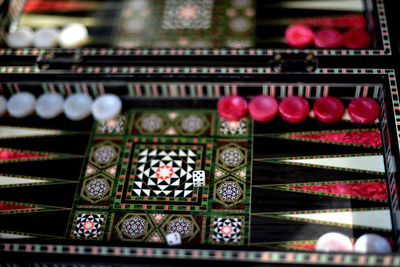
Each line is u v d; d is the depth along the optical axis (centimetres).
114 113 97
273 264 84
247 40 103
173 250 86
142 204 92
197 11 106
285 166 93
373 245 87
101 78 96
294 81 94
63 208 92
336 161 93
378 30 97
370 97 95
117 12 107
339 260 83
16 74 97
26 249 86
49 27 105
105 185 93
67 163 95
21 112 97
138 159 94
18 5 106
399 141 89
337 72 94
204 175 91
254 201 91
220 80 95
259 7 106
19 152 96
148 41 104
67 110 97
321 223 89
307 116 95
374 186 91
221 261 85
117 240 89
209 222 90
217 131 96
